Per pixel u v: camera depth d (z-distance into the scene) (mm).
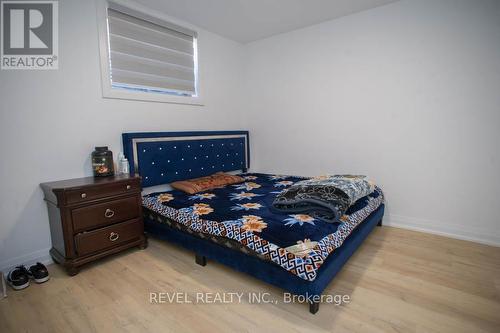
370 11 2781
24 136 2012
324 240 1554
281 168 3723
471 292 1658
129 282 1854
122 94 2559
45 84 2096
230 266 1835
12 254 2000
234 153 3748
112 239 2143
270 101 3709
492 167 2328
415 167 2693
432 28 2477
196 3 2646
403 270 1939
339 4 2680
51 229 2154
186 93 3230
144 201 2490
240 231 1702
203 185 2801
